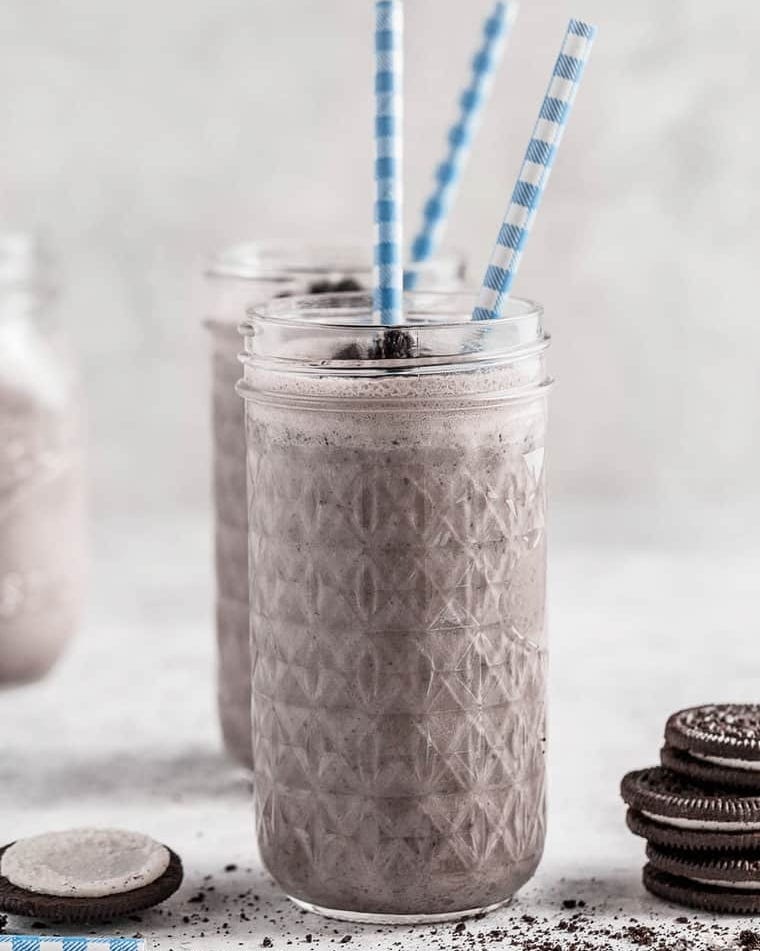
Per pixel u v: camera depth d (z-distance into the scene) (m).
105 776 0.72
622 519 1.03
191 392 1.09
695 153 1.05
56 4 1.04
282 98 1.05
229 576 0.70
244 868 0.65
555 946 0.59
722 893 0.61
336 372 0.58
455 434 0.59
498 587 0.59
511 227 0.60
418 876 0.59
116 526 1.06
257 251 0.71
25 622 0.79
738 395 1.09
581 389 1.08
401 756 0.59
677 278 1.07
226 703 0.70
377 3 0.59
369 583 0.59
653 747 0.73
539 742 0.61
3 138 1.05
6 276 0.79
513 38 1.03
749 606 0.88
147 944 0.60
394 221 0.59
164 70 1.05
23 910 0.60
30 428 0.79
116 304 1.07
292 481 0.59
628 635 0.84
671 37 1.04
